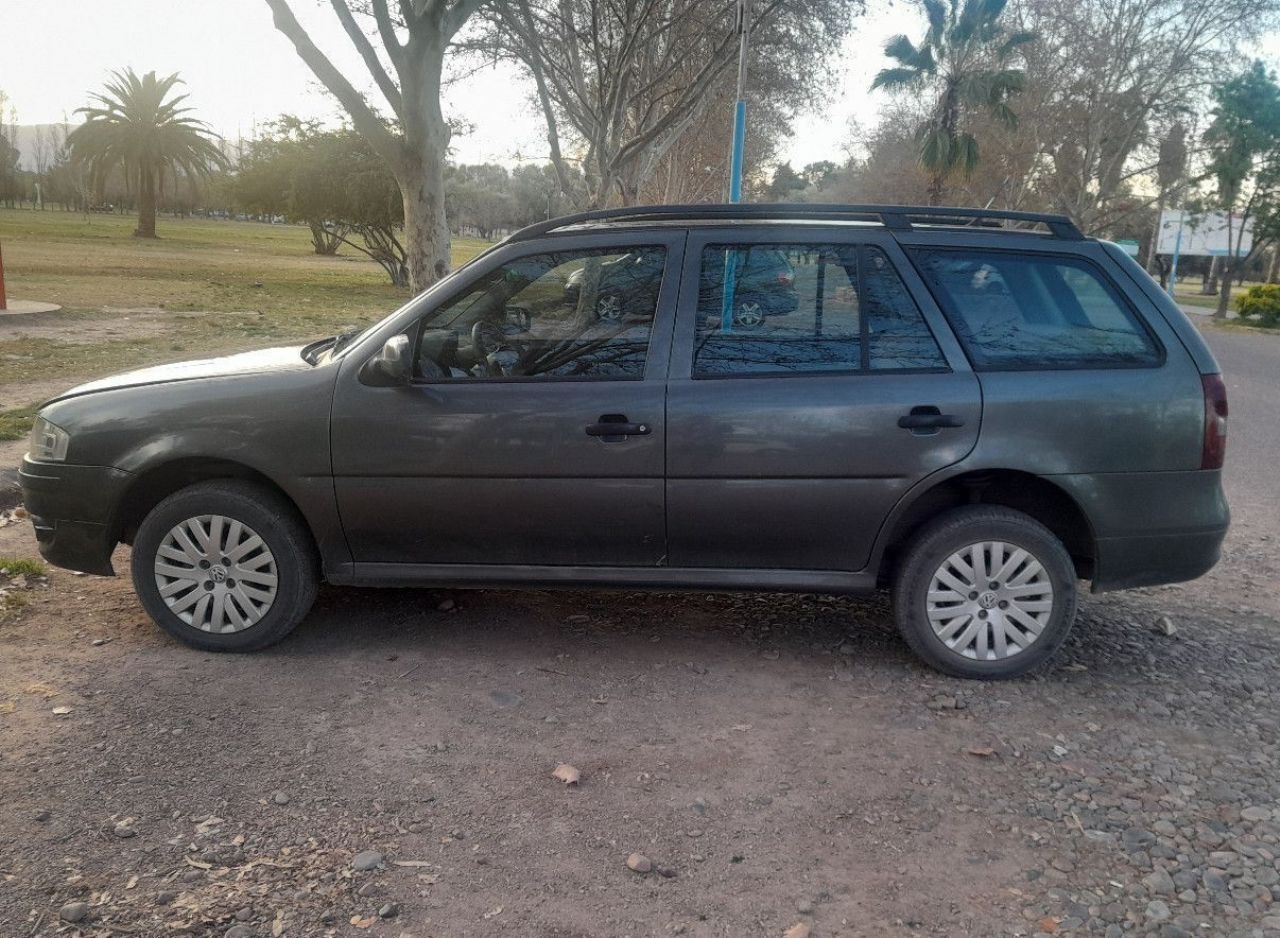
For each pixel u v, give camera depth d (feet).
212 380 14.39
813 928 9.05
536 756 11.96
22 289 79.30
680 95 64.28
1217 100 128.16
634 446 13.65
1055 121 136.87
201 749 11.85
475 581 14.43
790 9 56.80
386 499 14.06
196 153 214.48
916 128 149.07
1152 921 9.18
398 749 12.03
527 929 8.98
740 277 13.99
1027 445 13.51
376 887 9.47
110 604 16.46
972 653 14.19
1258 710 13.56
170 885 9.39
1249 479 29.37
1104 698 13.82
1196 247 194.90
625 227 14.35
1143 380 13.66
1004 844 10.36
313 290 99.60
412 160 37.63
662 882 9.68
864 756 12.10
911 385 13.57
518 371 14.02
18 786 10.90
